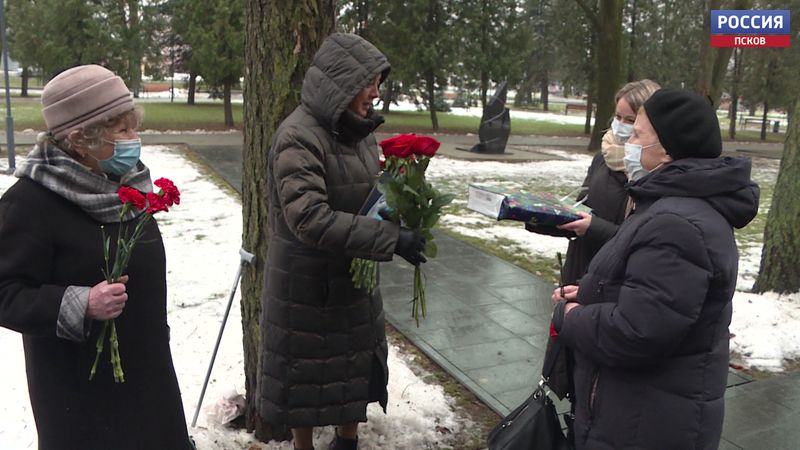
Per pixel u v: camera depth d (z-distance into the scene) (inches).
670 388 69.2
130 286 72.3
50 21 669.3
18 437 116.1
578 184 472.4
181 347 159.6
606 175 111.4
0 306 63.4
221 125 799.7
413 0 833.5
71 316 63.1
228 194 369.7
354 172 93.5
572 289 83.6
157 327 76.2
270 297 96.4
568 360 87.2
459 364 159.5
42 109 66.9
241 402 124.0
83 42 681.0
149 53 894.4
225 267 229.5
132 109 70.0
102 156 69.0
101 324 69.5
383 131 858.1
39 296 63.6
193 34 741.3
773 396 145.9
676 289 64.9
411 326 184.5
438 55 860.0
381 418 128.3
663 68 952.3
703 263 65.1
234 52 746.2
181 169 458.9
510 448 85.0
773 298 205.8
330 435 120.6
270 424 108.0
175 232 277.7
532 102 1825.8
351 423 104.0
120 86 68.9
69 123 66.1
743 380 153.8
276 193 93.2
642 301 66.2
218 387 138.9
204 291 203.6
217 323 176.6
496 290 221.8
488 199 93.5
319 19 107.0
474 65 895.1
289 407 97.0
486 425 131.6
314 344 95.1
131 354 73.2
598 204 110.9
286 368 96.1
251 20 107.6
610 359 69.8
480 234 309.1
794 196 202.7
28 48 810.8
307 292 93.6
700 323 68.0
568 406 139.2
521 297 215.0
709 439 69.9
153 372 75.8
